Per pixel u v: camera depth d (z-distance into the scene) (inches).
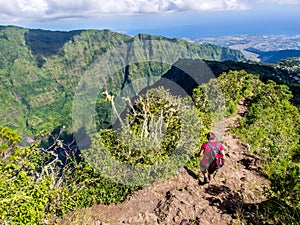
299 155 332.8
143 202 256.1
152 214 230.8
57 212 239.6
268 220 217.2
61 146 268.8
